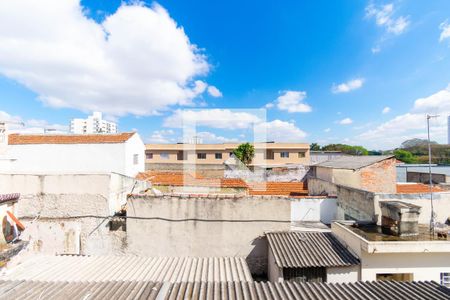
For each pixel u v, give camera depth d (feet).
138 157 58.75
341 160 54.95
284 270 22.52
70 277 18.70
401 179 81.82
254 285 14.74
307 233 27.48
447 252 22.26
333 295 13.48
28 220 28.45
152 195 28.48
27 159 49.73
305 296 13.38
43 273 19.30
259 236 27.94
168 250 28.14
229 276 19.61
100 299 12.60
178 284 14.69
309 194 49.11
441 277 22.45
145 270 20.39
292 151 128.67
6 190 28.68
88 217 28.63
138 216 28.35
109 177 28.84
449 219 29.35
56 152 50.47
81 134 54.80
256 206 28.09
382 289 14.14
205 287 14.42
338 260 22.57
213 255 28.02
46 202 28.73
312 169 61.46
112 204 29.43
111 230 29.01
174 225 28.19
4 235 23.50
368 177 43.14
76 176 28.78
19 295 12.68
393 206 24.47
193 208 28.17
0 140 40.11
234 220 28.07
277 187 53.01
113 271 19.99
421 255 22.48
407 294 13.51
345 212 33.09
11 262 21.74
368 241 21.85
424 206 29.14
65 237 28.45
